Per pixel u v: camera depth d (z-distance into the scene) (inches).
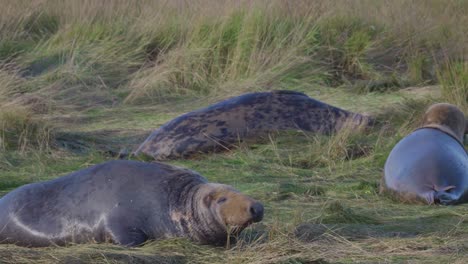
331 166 1443.2
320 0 2508.6
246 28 2298.2
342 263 893.2
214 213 948.6
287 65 2188.7
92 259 874.8
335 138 1520.7
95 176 1000.2
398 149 1248.2
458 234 1012.5
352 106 1903.3
